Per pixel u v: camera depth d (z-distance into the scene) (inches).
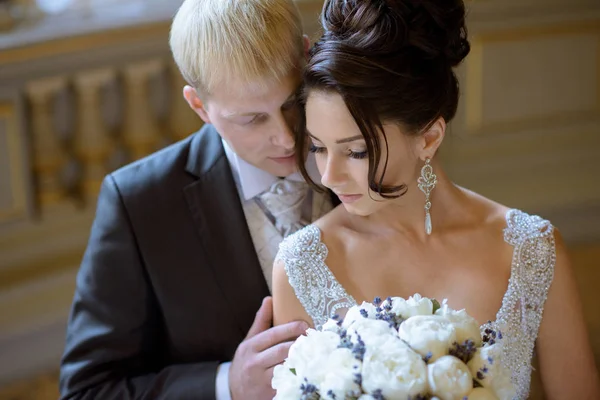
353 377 60.7
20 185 156.5
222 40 76.0
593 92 209.6
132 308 91.4
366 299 80.0
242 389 83.6
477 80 196.1
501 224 82.8
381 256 80.7
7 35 152.7
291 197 90.1
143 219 89.5
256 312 90.2
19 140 154.5
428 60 70.9
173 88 171.3
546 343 84.2
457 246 81.2
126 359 92.7
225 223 89.5
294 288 80.8
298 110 78.2
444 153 198.5
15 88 151.9
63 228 163.9
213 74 76.9
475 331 65.4
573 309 82.9
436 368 60.6
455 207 82.7
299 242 81.3
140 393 88.6
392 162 72.6
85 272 92.6
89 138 164.6
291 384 64.5
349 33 69.9
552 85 205.0
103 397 89.3
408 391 59.7
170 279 90.1
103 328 90.7
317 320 80.3
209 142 92.0
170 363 96.3
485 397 60.7
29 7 166.1
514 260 81.0
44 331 159.0
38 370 158.2
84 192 167.0
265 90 76.7
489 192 204.2
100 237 91.0
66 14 167.6
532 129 205.6
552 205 207.8
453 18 72.0
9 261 157.1
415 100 69.9
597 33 205.8
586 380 83.8
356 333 63.8
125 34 161.2
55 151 161.2
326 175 72.2
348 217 82.7
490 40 194.1
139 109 168.6
